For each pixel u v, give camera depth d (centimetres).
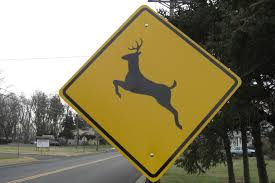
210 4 909
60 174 2244
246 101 707
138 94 325
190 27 950
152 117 321
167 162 313
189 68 331
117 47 336
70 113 11888
